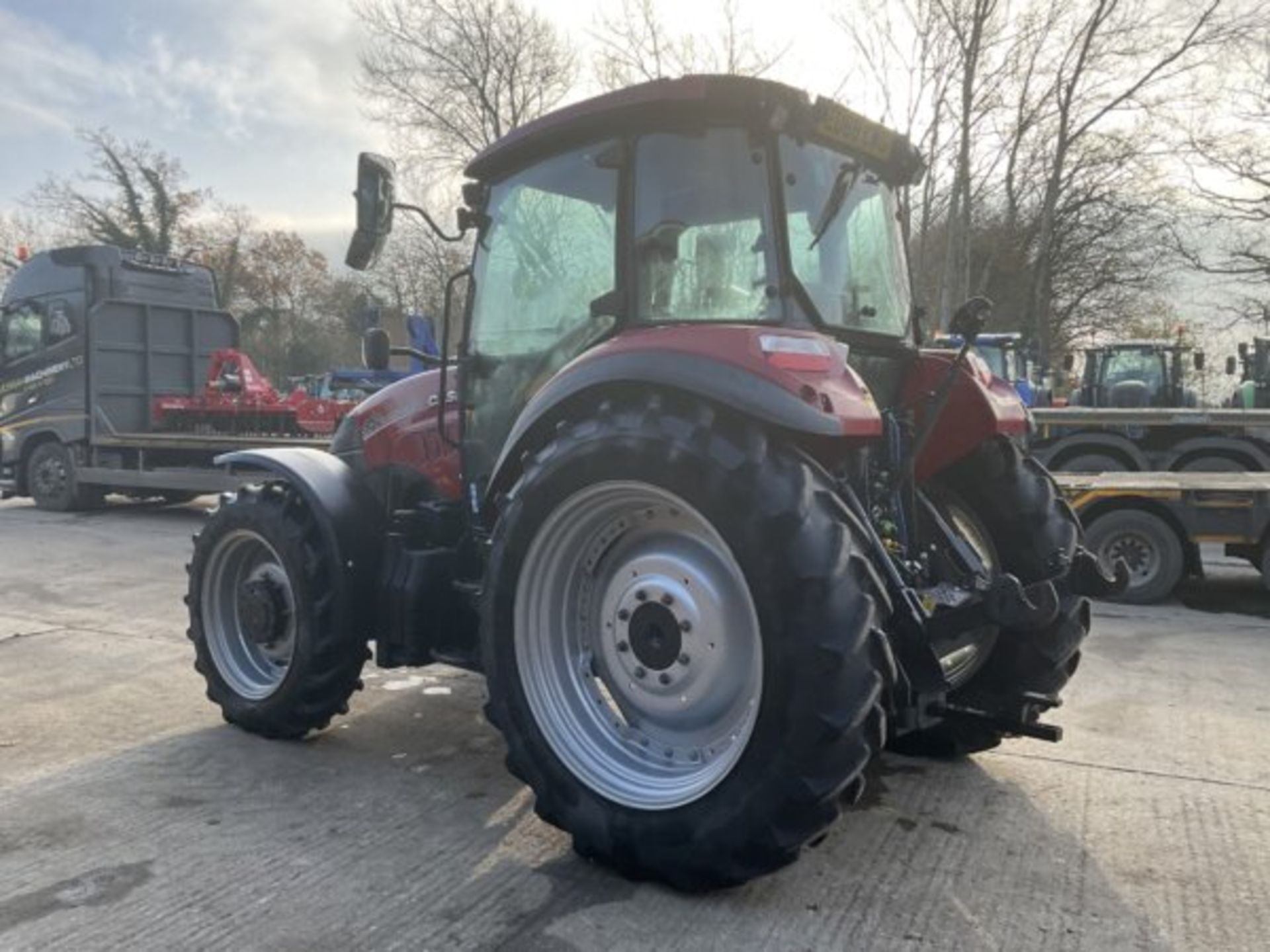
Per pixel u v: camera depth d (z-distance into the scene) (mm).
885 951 2637
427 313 25422
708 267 3256
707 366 2840
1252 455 12156
